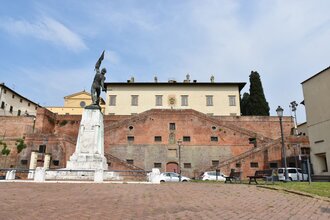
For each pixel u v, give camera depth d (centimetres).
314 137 3023
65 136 4009
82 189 1327
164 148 4325
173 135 4397
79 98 7031
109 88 5588
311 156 3061
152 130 4416
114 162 3631
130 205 884
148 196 1117
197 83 5547
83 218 682
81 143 2284
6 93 5800
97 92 2534
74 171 1948
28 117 4547
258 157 3831
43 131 4506
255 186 1619
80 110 6844
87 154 2234
